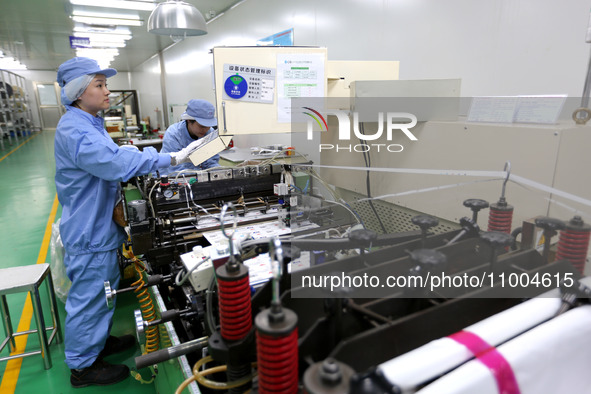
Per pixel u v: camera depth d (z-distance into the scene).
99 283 1.60
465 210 0.93
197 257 1.12
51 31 5.80
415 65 2.05
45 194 4.80
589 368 0.65
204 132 2.61
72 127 1.49
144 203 1.47
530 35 1.49
